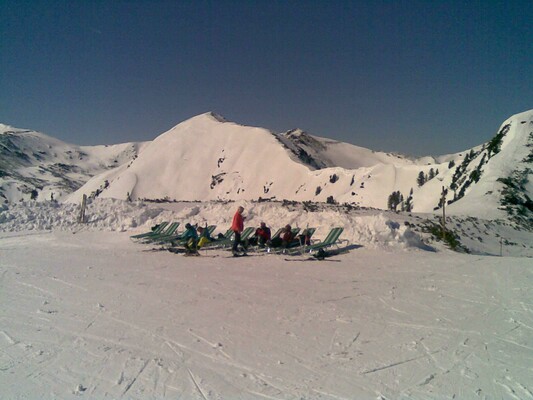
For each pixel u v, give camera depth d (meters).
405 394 4.14
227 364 4.87
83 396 4.13
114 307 7.20
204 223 19.61
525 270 10.23
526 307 7.11
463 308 7.07
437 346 5.39
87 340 5.63
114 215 21.67
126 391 4.23
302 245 13.53
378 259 12.10
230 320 6.45
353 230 15.13
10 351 5.26
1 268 11.04
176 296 7.93
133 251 14.59
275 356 5.09
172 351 5.25
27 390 4.24
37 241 17.30
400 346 5.39
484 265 11.02
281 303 7.41
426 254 13.06
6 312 6.91
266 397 4.11
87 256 13.34
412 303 7.39
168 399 4.07
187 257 13.12
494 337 5.71
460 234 22.55
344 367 4.77
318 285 8.84
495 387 4.27
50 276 9.93
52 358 5.05
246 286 8.77
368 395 4.13
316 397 4.10
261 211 19.84
